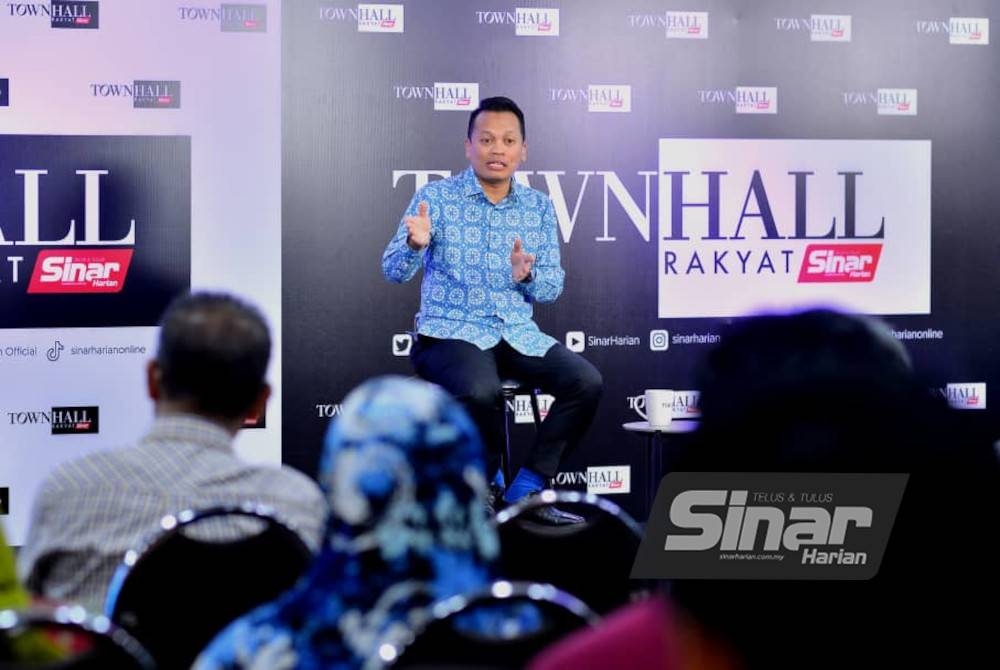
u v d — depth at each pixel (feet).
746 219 38.60
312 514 13.96
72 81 35.09
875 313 39.32
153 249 35.68
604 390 38.11
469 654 8.17
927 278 39.58
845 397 5.56
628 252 38.06
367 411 7.84
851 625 5.51
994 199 39.91
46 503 13.39
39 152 35.01
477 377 30.99
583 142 37.70
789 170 38.75
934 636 5.53
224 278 36.04
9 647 8.98
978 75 39.68
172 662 12.75
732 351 5.85
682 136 38.19
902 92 39.27
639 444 38.40
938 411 5.63
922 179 39.45
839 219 39.09
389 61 36.65
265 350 14.06
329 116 36.42
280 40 36.06
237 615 12.80
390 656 7.61
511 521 15.25
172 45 35.50
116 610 12.39
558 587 15.49
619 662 6.05
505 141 32.58
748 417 5.62
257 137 36.06
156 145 35.55
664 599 6.10
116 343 35.63
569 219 37.76
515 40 37.22
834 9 38.78
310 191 36.42
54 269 35.22
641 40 37.86
